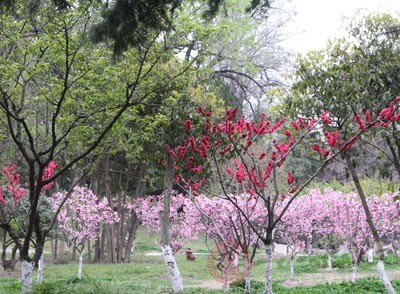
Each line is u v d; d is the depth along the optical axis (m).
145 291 9.29
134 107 8.75
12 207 10.23
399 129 7.50
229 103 20.05
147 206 18.73
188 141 8.62
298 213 15.63
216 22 13.60
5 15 6.91
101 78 7.71
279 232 16.38
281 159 7.30
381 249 8.06
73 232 14.09
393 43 8.12
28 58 8.06
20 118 7.30
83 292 7.91
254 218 12.47
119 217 19.62
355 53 8.05
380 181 11.61
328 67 8.10
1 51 8.01
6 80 7.59
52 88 7.94
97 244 19.98
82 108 8.11
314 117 8.01
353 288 11.04
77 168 13.73
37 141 10.35
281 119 8.20
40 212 14.04
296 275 15.65
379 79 7.62
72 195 14.96
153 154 10.43
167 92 9.43
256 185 8.22
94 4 6.56
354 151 7.81
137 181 19.45
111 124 7.75
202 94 10.26
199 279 14.66
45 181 7.52
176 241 17.08
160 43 7.71
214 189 13.23
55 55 7.38
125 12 5.87
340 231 14.10
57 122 8.09
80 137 8.77
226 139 8.98
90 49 7.82
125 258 19.98
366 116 6.68
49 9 6.61
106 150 9.95
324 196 15.90
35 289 7.66
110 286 8.77
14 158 15.73
